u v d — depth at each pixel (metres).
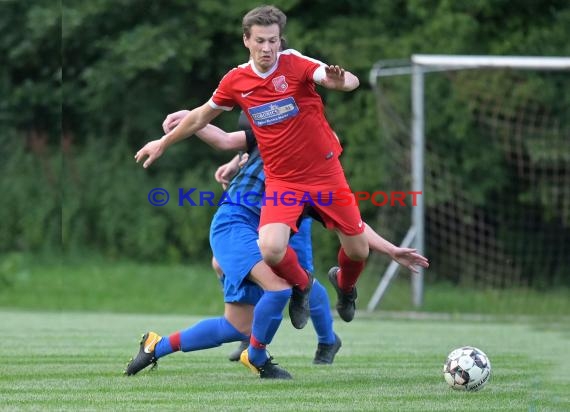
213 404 16.94
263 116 19.08
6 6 65.50
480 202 57.78
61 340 29.72
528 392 18.86
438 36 60.69
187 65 64.12
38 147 66.62
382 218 55.22
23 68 66.69
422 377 21.03
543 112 57.66
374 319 43.88
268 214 19.12
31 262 63.31
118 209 65.25
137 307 49.69
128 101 66.50
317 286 22.73
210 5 63.59
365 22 64.00
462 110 57.41
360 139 61.34
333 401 17.33
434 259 58.59
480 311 51.12
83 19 65.19
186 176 65.31
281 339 31.77
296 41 62.69
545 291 57.19
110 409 16.36
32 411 16.16
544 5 61.34
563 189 57.25
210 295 54.59
